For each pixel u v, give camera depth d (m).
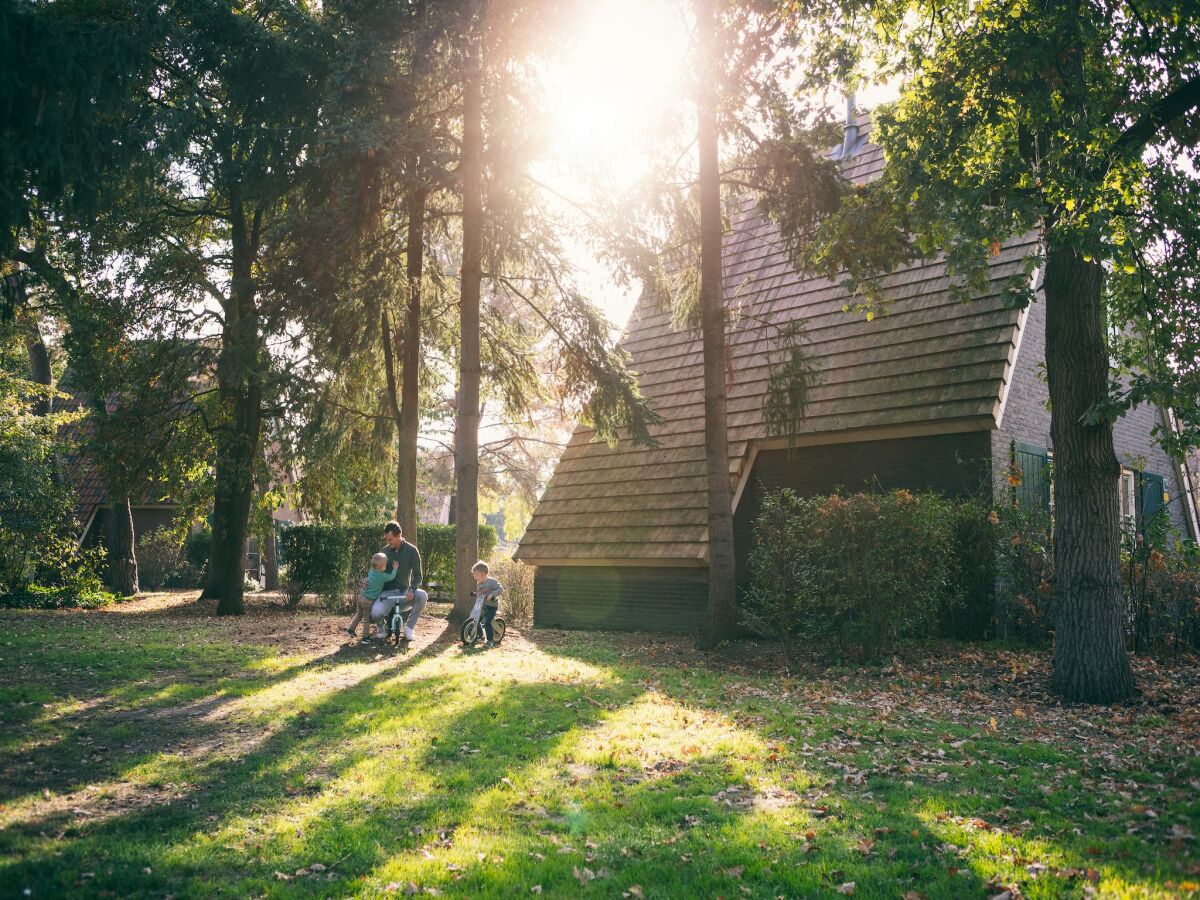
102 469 18.72
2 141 6.82
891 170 10.66
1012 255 14.55
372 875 4.55
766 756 6.92
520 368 17.52
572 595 17.94
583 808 5.65
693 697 9.49
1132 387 8.98
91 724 7.23
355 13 13.34
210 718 7.66
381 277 14.34
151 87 13.11
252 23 13.48
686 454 17.09
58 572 20.81
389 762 6.56
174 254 17.80
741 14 12.31
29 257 10.81
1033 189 8.57
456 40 12.33
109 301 17.47
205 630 13.75
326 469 19.14
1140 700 9.16
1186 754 6.78
